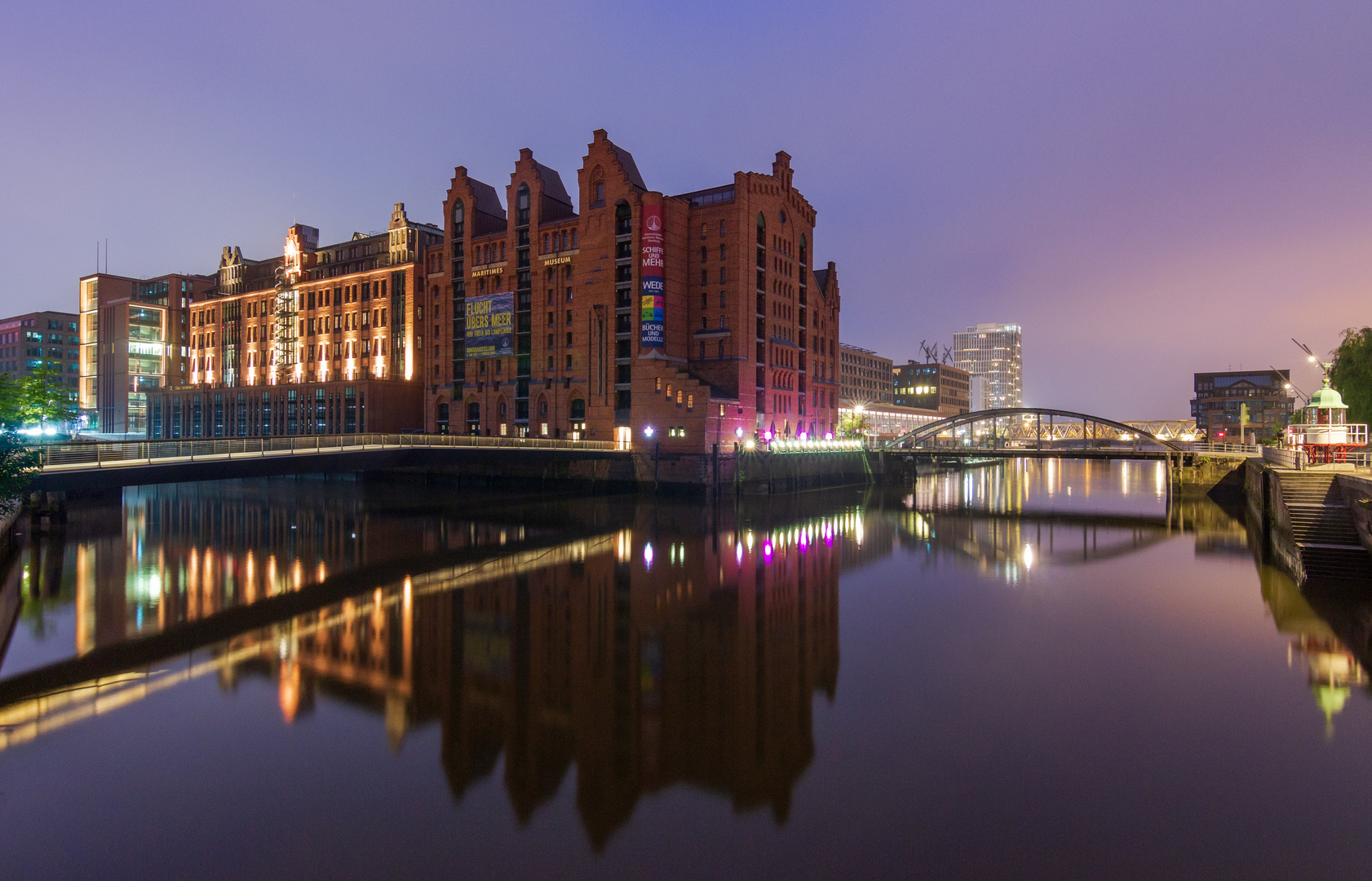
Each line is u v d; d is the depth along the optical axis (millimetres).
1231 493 72812
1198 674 23734
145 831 14867
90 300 146125
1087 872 13484
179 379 139000
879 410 173500
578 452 71250
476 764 17703
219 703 21375
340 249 114062
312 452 47125
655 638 28109
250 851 14242
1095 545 50500
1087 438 88375
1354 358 62250
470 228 94062
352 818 15367
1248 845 14242
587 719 20328
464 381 94438
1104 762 17703
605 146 81562
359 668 24453
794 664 25094
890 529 58781
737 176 80562
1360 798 15930
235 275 130250
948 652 26438
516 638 27984
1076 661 25297
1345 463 48656
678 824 15188
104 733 19359
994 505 77812
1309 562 33625
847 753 18297
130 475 36656
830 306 103688
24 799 16062
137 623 29656
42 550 45844
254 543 48938
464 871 13648
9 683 22969
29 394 71062
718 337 81312
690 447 74875
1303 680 23031
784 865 13789
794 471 86562
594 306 82500
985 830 14852
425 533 54188
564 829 15023
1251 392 191125
